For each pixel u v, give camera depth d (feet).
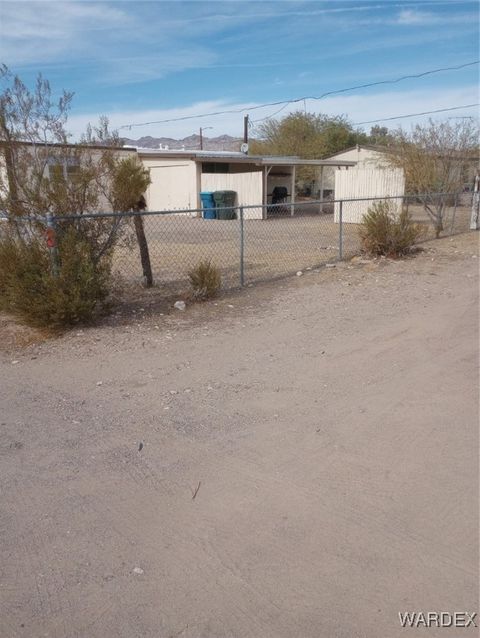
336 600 8.92
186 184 87.81
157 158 90.33
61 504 11.62
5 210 24.67
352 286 33.04
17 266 23.61
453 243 50.96
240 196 83.05
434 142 72.33
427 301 28.84
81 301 23.89
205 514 11.18
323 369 19.17
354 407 16.06
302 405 16.25
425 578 9.37
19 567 9.73
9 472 12.91
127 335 23.57
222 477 12.52
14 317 25.80
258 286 33.58
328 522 10.85
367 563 9.73
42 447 14.05
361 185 72.69
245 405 16.31
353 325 24.61
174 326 24.99
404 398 16.63
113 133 28.43
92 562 9.85
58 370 19.63
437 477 12.35
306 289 32.50
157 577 9.46
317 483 12.20
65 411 16.15
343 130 165.37
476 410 15.74
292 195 92.43
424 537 10.39
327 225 71.36
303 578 9.39
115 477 12.61
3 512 11.36
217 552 10.07
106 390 17.67
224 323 25.43
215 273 30.63
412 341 22.11
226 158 83.82
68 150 26.30
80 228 25.58
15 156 25.53
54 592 9.13
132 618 8.59
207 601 8.93
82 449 13.92
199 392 17.31
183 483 12.32
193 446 13.96
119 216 25.81
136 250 47.47
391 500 11.52
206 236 61.05
